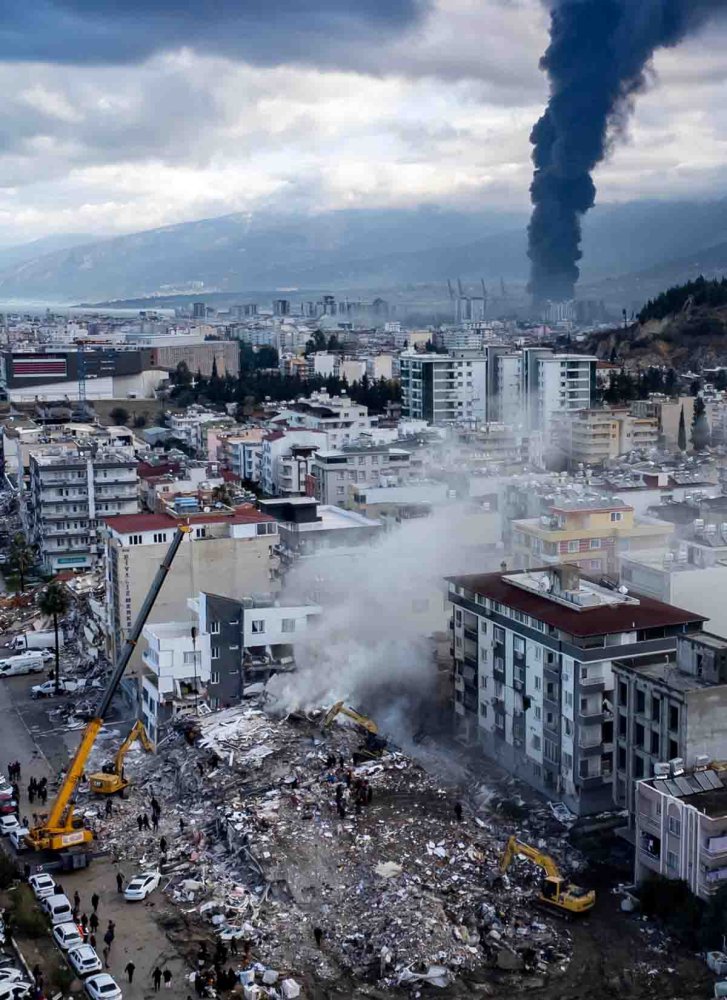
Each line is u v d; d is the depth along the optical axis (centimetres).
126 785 11250
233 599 13350
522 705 10906
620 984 7769
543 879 9038
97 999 7719
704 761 8950
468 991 7731
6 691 14662
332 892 8969
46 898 9050
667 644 10225
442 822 10012
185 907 9006
